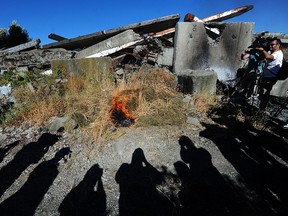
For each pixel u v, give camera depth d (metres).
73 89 5.01
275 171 2.71
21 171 2.81
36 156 3.09
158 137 3.38
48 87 5.07
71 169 2.79
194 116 4.12
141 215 2.13
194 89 4.97
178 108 4.29
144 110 4.03
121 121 3.77
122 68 6.51
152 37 6.88
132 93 4.42
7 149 3.30
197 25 6.00
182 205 2.24
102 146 3.19
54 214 2.17
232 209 2.17
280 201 2.26
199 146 3.21
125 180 2.58
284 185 2.48
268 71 4.00
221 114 4.20
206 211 2.16
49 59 7.07
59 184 2.56
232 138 3.42
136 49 6.95
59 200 2.34
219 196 2.34
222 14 7.26
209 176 2.64
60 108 4.30
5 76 5.81
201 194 2.37
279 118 4.08
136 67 6.32
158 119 3.76
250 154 3.04
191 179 2.60
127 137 3.34
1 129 3.88
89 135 3.47
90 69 5.80
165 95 4.69
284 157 2.98
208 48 6.23
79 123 3.76
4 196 2.42
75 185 2.53
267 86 4.06
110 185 2.51
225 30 6.11
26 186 2.55
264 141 3.34
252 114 4.21
